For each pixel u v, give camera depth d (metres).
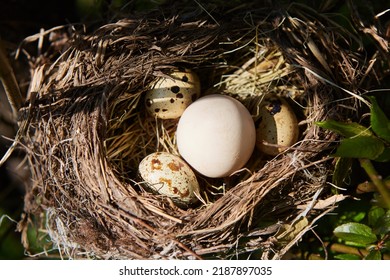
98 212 0.41
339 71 0.43
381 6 0.45
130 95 0.44
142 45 0.44
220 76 0.47
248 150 0.43
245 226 0.41
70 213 0.42
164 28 0.44
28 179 0.49
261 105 0.44
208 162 0.42
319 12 0.45
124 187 0.42
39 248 0.48
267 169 0.42
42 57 0.47
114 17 0.46
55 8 0.50
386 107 0.44
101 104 0.42
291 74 0.45
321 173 0.41
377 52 0.43
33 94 0.44
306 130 0.43
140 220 0.41
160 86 0.44
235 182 0.45
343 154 0.37
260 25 0.44
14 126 0.49
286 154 0.42
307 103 0.44
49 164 0.43
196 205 0.44
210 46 0.45
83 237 0.42
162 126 0.46
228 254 0.44
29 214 0.47
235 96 0.46
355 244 0.44
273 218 0.42
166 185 0.42
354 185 0.44
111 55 0.44
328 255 0.44
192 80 0.45
